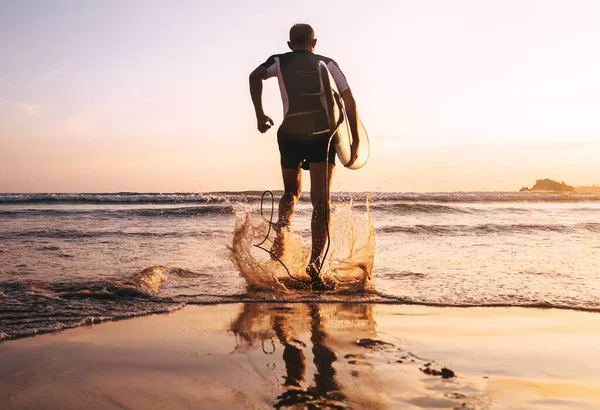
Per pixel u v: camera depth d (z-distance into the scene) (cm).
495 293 387
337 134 440
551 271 490
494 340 256
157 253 596
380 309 336
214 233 825
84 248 630
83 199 1981
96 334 262
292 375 199
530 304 349
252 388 184
